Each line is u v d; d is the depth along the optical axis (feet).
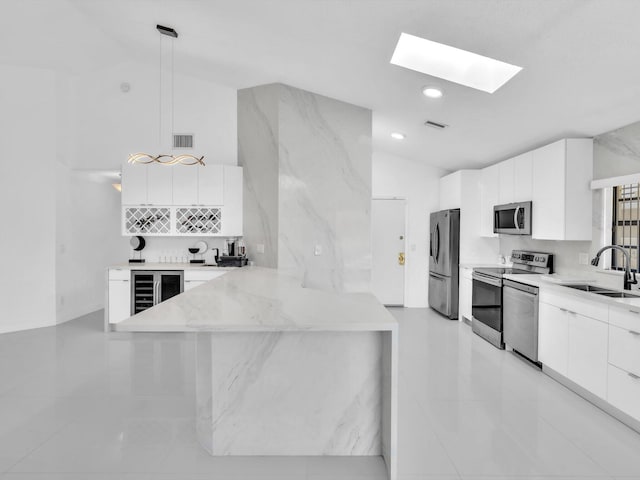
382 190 23.29
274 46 12.25
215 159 19.36
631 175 10.91
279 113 15.25
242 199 18.26
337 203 15.83
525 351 13.71
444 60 11.42
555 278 13.19
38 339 16.46
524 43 8.73
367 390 8.11
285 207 15.39
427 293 23.49
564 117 11.91
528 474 7.55
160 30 13.47
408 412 10.05
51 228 18.43
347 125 15.84
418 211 23.34
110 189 23.09
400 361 13.98
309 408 8.06
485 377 12.50
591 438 8.85
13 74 17.74
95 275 21.90
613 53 8.35
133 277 17.99
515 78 10.46
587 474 7.56
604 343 10.02
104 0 12.95
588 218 12.89
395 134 18.53
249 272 13.57
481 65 11.43
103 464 7.77
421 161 22.81
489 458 8.05
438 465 7.79
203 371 8.36
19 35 15.71
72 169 19.54
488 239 20.17
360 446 8.14
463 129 15.35
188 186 18.38
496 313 15.70
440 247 21.30
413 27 9.10
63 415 9.80
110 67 19.33
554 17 7.69
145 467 7.67
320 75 13.57
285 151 15.31
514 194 16.30
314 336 8.01
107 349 15.10
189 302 7.98
